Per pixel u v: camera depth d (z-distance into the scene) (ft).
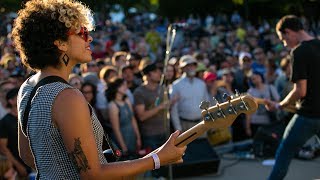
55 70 6.63
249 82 29.12
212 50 45.73
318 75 15.31
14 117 16.79
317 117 15.46
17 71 22.89
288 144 15.80
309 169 21.91
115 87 19.88
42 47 6.52
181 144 7.49
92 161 6.19
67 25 6.51
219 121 7.59
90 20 6.89
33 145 6.48
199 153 21.01
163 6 80.79
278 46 45.01
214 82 25.18
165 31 60.75
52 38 6.51
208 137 24.53
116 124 19.69
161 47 48.39
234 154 24.68
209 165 21.02
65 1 6.75
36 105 6.30
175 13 80.69
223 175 21.25
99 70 27.55
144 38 49.73
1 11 52.75
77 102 6.19
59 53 6.61
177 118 21.52
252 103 7.44
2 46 36.17
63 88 6.25
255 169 22.16
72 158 6.14
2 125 16.63
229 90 26.35
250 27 62.85
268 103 16.08
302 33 15.76
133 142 20.15
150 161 6.89
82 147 6.10
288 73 28.84
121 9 83.66
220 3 79.10
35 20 6.52
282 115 25.07
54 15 6.52
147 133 20.70
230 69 30.55
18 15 6.82
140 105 20.74
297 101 15.71
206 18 76.23
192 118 21.99
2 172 16.55
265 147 23.65
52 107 6.20
